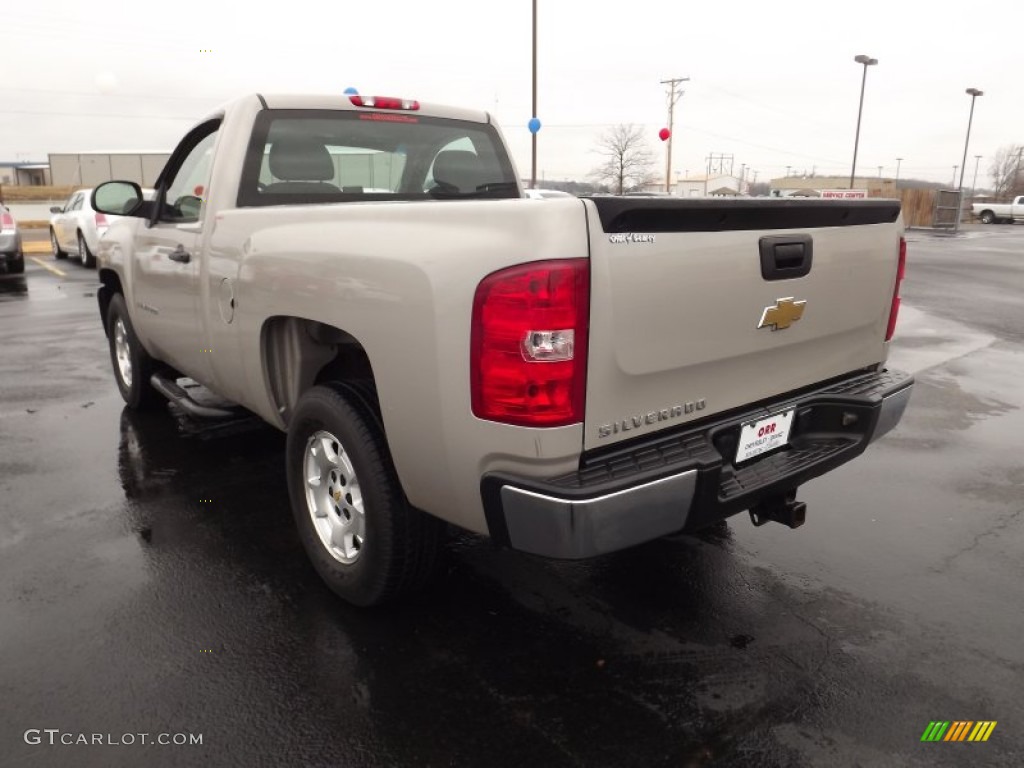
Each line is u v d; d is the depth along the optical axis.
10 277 14.30
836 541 3.71
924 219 44.50
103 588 3.18
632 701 2.52
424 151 4.22
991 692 2.58
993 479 4.55
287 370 3.27
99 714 2.43
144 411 5.67
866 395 3.01
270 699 2.51
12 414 5.62
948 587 3.28
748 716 2.45
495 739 2.34
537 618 3.00
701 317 2.43
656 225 2.25
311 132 3.78
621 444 2.36
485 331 2.19
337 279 2.66
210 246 3.54
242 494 4.17
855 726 2.41
